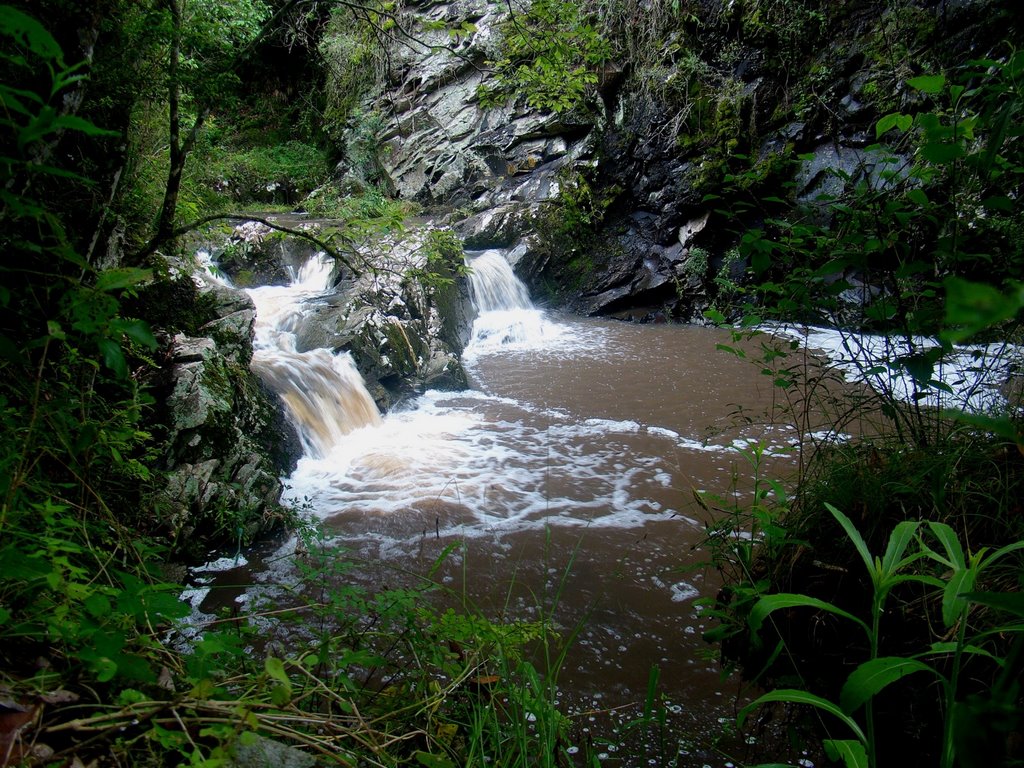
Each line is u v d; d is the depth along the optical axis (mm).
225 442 4523
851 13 10562
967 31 9438
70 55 2650
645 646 3668
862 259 2498
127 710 1271
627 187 12227
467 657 2230
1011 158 2234
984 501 2318
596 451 6414
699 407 7492
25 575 1303
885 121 2133
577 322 11391
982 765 676
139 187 4258
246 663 1910
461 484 5695
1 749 1151
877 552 2473
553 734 1936
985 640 1979
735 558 3113
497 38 11047
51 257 2486
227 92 3504
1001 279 2322
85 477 2355
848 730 2488
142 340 1396
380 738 1724
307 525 4324
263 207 11953
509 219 11789
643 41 11898
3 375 2189
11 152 2268
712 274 11531
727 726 2967
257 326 7406
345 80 12727
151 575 2090
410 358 7855
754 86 11164
